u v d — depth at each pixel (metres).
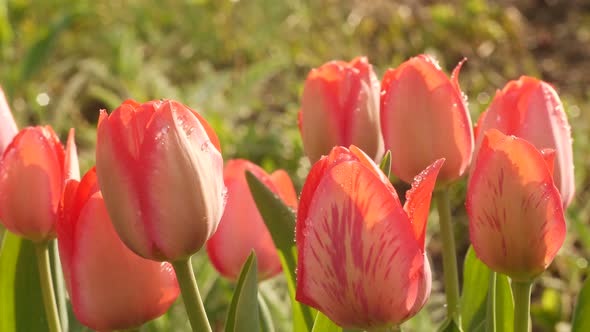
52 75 2.47
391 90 0.73
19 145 0.73
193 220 0.64
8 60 2.40
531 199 0.65
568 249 1.66
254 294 0.72
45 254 0.76
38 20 2.82
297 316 0.78
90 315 0.68
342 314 0.63
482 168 0.66
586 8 2.93
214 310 1.33
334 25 2.83
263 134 2.02
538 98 0.71
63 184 0.73
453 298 0.76
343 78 0.77
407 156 0.73
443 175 0.74
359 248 0.61
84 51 2.63
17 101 2.24
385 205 0.61
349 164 0.61
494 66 2.62
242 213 0.81
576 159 1.84
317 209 0.62
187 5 2.79
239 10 2.79
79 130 2.21
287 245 0.77
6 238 0.83
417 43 2.73
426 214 0.62
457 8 2.95
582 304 0.76
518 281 0.67
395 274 0.62
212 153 0.65
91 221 0.67
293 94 2.46
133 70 2.34
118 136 0.63
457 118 0.73
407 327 1.28
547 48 2.70
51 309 0.76
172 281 0.69
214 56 2.69
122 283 0.68
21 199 0.73
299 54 2.65
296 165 1.94
